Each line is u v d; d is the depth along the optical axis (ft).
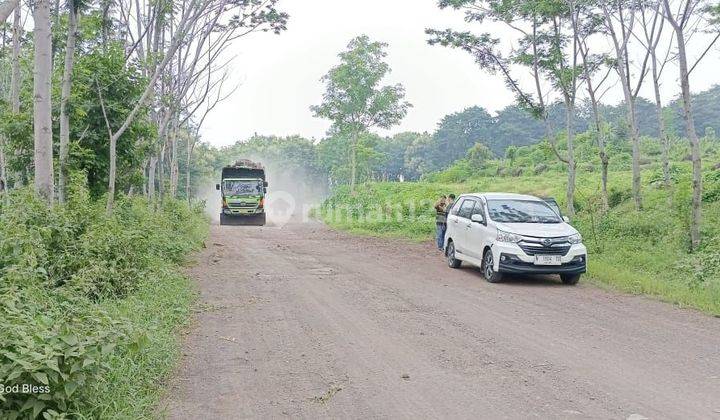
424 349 22.95
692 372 20.11
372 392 18.16
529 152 177.27
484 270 40.98
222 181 109.09
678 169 91.40
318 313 29.55
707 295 32.12
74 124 47.39
